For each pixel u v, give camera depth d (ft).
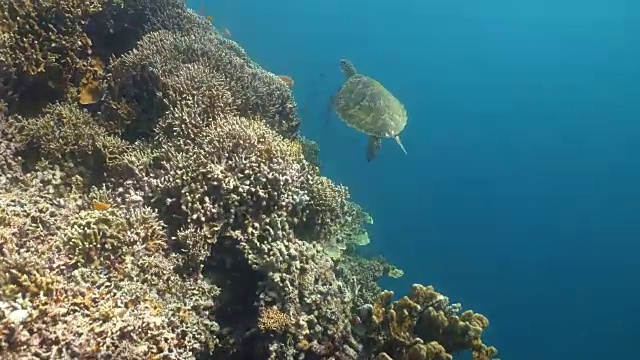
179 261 6.20
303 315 5.65
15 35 8.07
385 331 5.85
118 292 5.09
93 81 9.12
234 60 10.68
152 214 6.26
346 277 7.66
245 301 6.38
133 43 10.58
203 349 5.63
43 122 7.53
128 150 7.93
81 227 5.61
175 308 5.58
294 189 7.01
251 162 6.89
